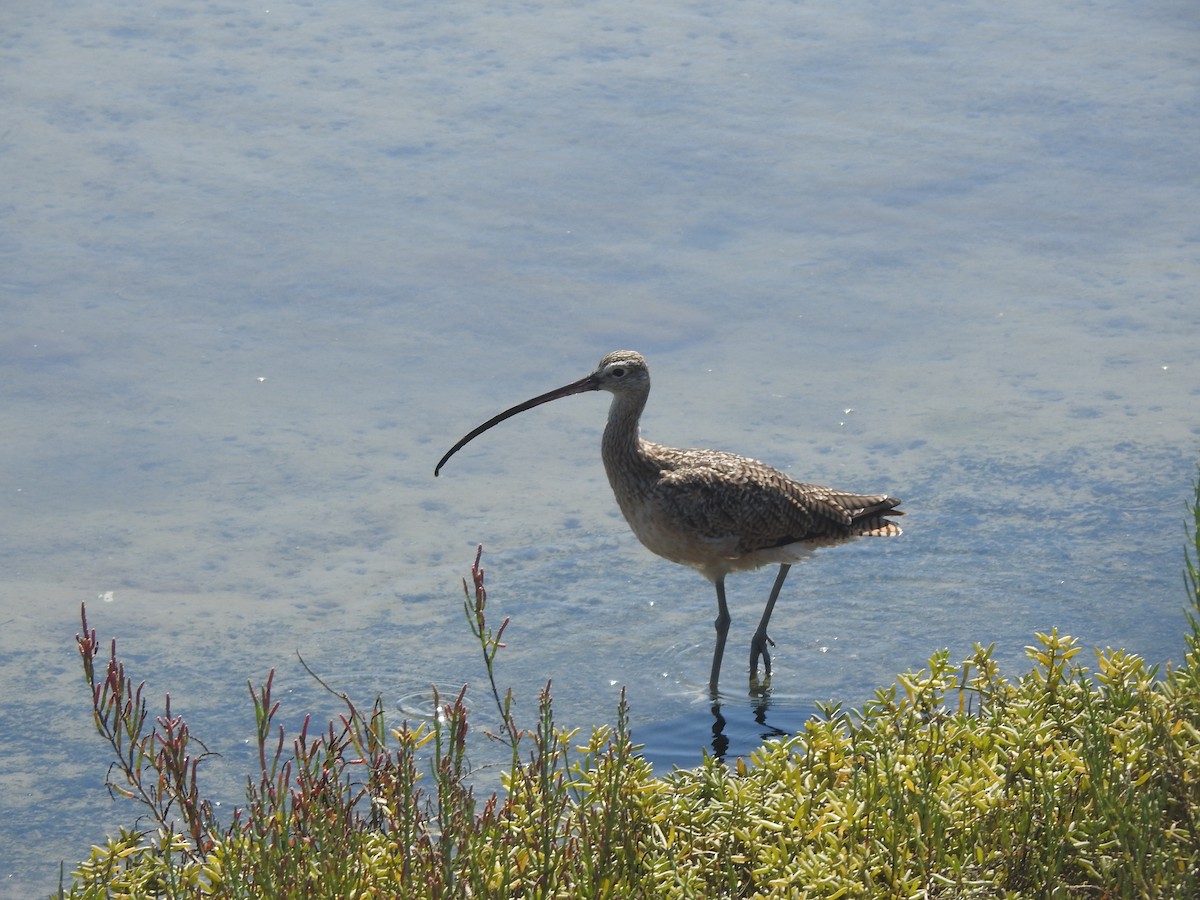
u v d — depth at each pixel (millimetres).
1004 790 8094
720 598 12586
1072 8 25188
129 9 25031
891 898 7602
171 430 15570
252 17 24781
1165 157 20688
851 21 24625
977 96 22297
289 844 7477
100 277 18219
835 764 8609
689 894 7531
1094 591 12781
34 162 20547
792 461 14898
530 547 13773
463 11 25031
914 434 15344
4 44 23656
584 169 20453
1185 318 17250
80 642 7434
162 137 21203
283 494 14562
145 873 8016
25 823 10320
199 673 12008
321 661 12148
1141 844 7168
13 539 13820
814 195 19828
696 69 23000
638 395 12695
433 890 7254
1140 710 8242
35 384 16281
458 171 20406
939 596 12969
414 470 14977
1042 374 16328
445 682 11891
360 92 22391
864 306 17688
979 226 19234
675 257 18609
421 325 17391
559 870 7680
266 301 17812
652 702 11727
